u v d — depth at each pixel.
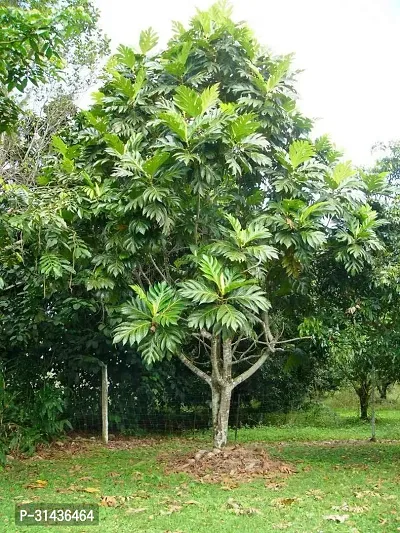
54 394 9.22
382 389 14.75
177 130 6.33
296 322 8.47
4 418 8.43
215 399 7.91
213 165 6.70
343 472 6.96
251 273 6.78
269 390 12.56
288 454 8.28
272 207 7.00
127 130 7.24
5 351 10.28
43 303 10.16
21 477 6.83
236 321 5.92
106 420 10.04
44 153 13.07
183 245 7.40
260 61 7.78
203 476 6.73
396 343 7.28
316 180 7.43
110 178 7.12
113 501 5.64
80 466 7.51
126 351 10.69
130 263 6.92
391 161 10.83
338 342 7.56
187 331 7.37
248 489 6.09
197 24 7.69
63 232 6.38
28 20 5.13
